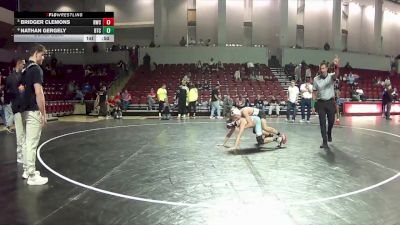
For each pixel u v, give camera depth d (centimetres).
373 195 501
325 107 883
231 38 3219
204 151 827
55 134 1155
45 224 397
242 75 2444
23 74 550
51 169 656
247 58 2716
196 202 468
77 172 633
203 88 2211
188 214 426
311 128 1302
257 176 600
